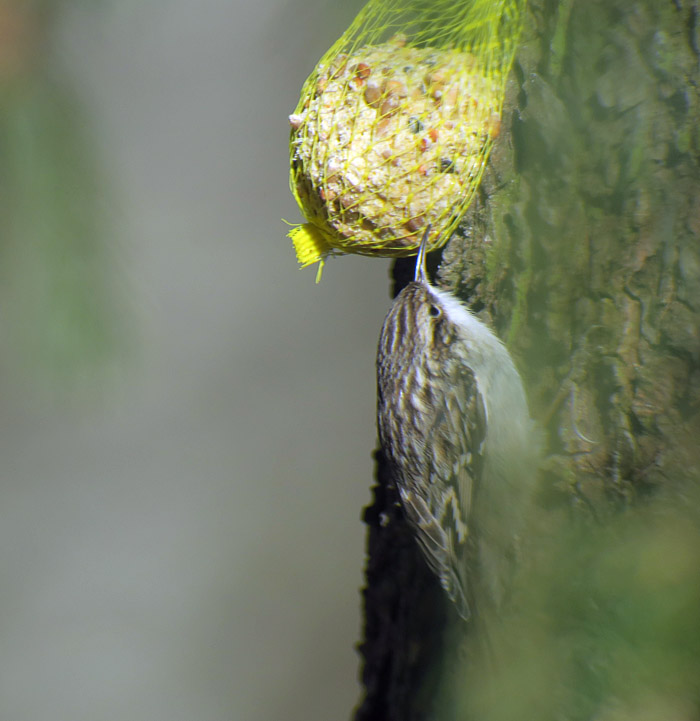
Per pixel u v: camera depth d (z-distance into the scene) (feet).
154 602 12.71
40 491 13.05
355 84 10.23
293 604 12.80
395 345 10.39
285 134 13.03
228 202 13.44
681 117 10.13
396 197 10.22
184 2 11.30
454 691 10.33
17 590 12.59
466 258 10.32
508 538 10.26
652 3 10.14
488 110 10.23
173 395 13.35
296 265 13.76
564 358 10.21
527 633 10.06
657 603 9.94
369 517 10.53
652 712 9.93
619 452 10.16
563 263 10.21
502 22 10.23
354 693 12.33
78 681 12.09
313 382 13.73
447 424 10.37
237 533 13.23
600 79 10.17
